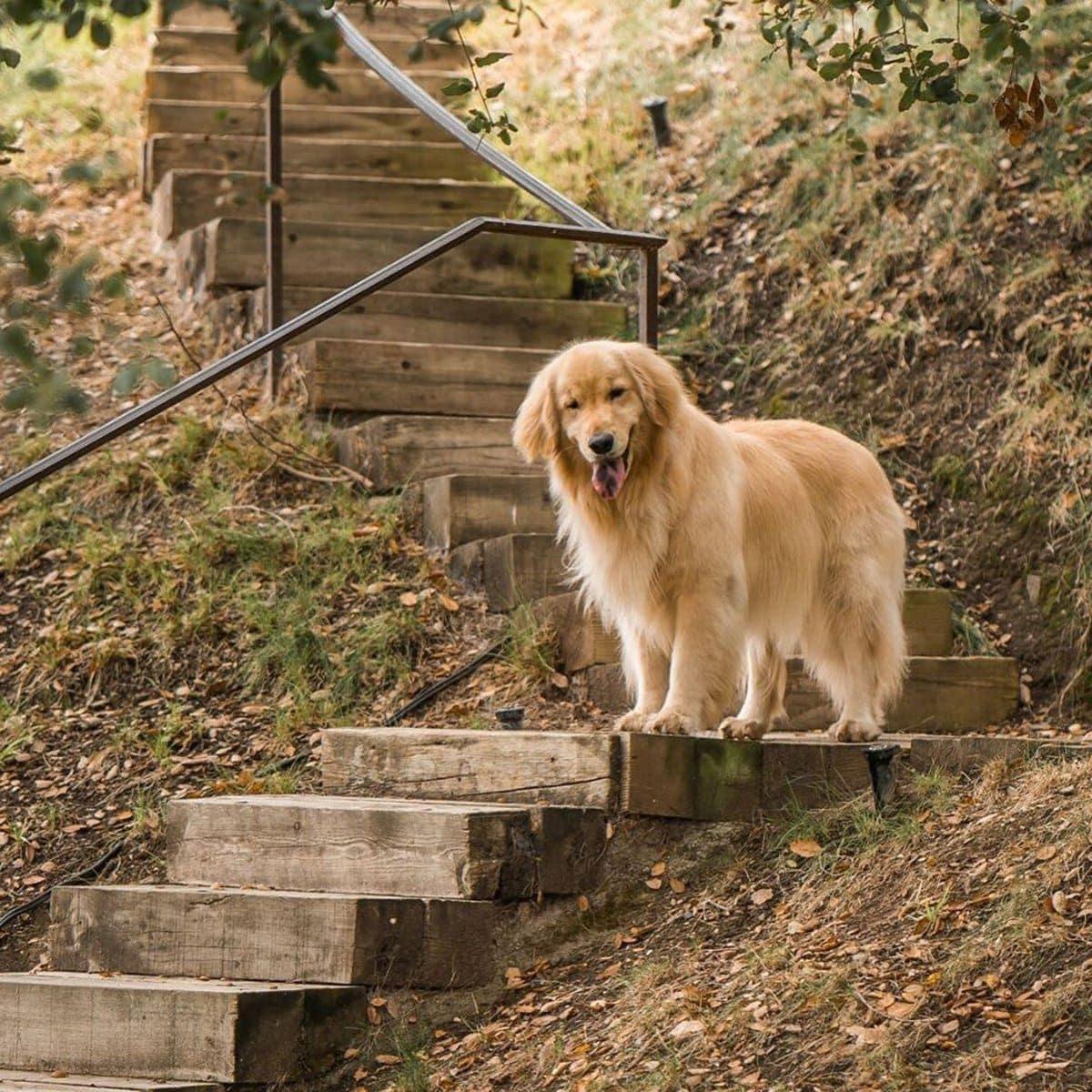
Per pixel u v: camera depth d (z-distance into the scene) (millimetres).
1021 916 7301
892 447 13242
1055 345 13227
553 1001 8039
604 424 8992
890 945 7504
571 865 8586
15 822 10398
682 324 15133
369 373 14023
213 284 15484
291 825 8859
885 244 14602
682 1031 7219
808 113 16578
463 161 17469
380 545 12578
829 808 9031
